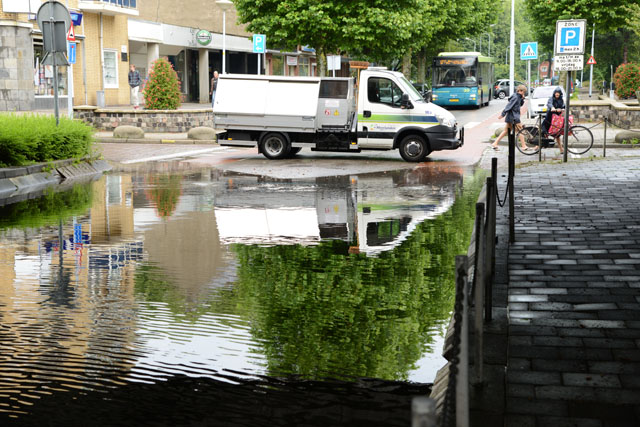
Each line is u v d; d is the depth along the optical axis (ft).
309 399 15.75
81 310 22.34
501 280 23.67
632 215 35.63
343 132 71.36
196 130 94.32
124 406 15.42
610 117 109.60
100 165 66.49
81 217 39.86
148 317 21.58
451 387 10.03
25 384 16.57
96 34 142.31
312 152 81.46
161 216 40.01
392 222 37.58
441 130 68.90
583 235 30.99
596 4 144.77
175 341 19.43
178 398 15.83
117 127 94.79
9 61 118.62
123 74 151.94
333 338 19.66
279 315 21.72
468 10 214.07
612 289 22.59
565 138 63.26
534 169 58.08
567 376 15.65
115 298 23.68
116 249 31.35
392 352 18.57
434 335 19.89
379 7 128.98
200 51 187.93
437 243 32.14
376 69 70.38
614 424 13.39
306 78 71.46
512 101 73.61
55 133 61.62
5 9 118.32
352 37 129.18
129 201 45.96
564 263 26.11
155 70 106.93
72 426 14.51
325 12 128.06
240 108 72.64
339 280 25.79
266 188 52.03
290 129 72.08
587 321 19.43
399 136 70.28
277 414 15.01
